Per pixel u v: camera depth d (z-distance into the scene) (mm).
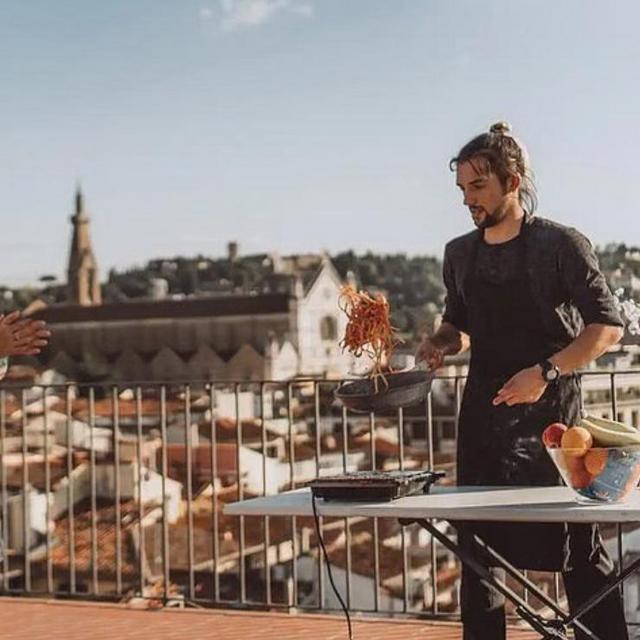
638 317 3209
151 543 20016
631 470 2709
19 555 12273
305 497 2994
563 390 3082
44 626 5129
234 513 2887
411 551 20047
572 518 2590
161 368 71938
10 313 3211
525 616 2861
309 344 67000
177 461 23969
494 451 3115
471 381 3188
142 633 4934
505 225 3115
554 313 3068
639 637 4125
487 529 3057
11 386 6082
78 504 19078
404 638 4645
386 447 21406
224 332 69750
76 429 18562
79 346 71562
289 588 5512
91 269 72250
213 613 5281
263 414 5238
